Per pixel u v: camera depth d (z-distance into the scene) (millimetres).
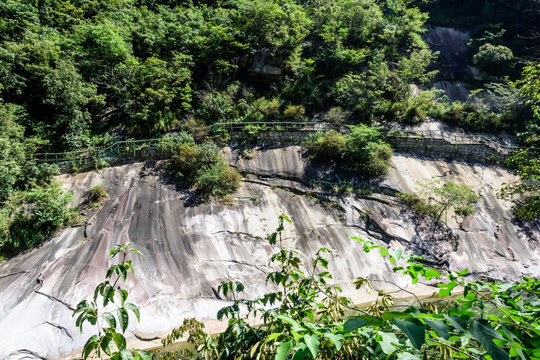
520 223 14891
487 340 965
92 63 17172
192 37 19766
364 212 14211
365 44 23344
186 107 17156
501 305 1586
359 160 15930
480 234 14062
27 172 12789
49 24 19703
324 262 2412
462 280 1722
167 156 15016
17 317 8656
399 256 1748
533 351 1081
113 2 21531
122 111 17453
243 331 2072
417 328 950
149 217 12359
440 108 20438
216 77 19188
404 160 16797
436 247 13305
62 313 8875
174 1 24453
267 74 20297
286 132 16750
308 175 15367
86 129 16172
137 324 9039
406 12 24844
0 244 10648
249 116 17562
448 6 30438
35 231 11266
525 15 25531
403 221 14062
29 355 7809
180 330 3217
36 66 15367
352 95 19672
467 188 14141
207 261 11305
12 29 16766
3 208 11523
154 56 18500
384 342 1194
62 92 15352
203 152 14523
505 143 19344
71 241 11164
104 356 7945
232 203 13570
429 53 21594
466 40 27188
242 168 15312
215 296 10367
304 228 13266
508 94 20812
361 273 12172
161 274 10516
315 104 19359
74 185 13281
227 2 22844
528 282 1787
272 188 14727
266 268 11602
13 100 15844
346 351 1590
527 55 24328
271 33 20672
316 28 22797
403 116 19188
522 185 8852
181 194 13523
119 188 13422
